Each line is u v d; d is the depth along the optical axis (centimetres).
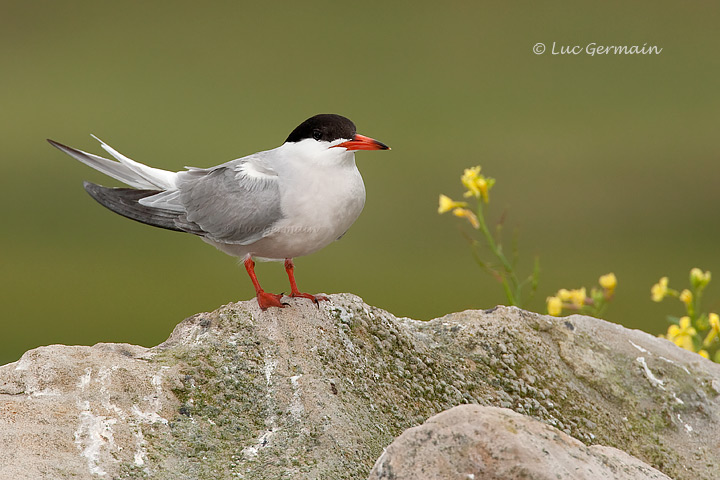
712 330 1034
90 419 721
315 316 850
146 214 942
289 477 698
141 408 745
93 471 678
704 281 1058
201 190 928
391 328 862
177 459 712
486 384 854
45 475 659
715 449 852
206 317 853
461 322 911
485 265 1096
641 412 870
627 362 905
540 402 852
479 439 588
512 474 574
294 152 898
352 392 796
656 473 633
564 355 898
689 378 898
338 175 889
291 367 797
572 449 608
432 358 860
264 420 760
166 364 788
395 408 802
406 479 585
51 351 781
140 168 977
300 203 882
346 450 733
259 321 838
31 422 707
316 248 926
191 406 758
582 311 1241
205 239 948
